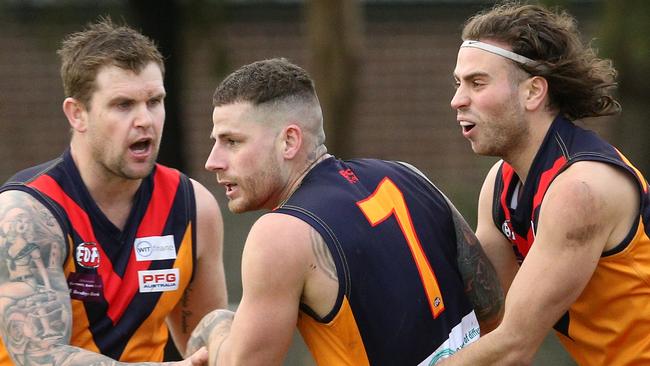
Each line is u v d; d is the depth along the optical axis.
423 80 46.16
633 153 37.44
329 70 31.86
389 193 11.86
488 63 11.70
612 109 12.55
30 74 45.44
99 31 12.96
